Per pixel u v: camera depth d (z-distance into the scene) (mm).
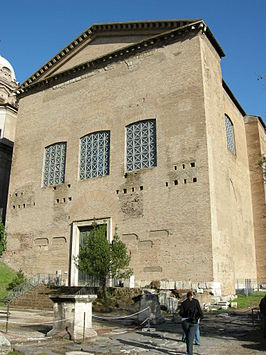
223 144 26594
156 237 23719
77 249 27562
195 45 25953
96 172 28531
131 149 27109
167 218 23609
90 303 12344
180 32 26703
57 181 30766
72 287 23781
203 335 12547
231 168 30344
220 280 21812
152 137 26281
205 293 20422
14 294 24734
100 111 29672
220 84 28422
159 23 28219
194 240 22156
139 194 25375
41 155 32500
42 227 30078
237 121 34656
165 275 22672
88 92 31047
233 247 27219
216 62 28250
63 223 28875
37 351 9820
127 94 28438
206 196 22469
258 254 33156
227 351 10000
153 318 15172
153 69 27562
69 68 32469
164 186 24359
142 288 21328
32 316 18000
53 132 32375
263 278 32375
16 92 36625
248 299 23047
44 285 25812
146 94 27312
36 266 29328
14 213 32500
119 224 25734
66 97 32562
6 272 29656
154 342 11352
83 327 11680
